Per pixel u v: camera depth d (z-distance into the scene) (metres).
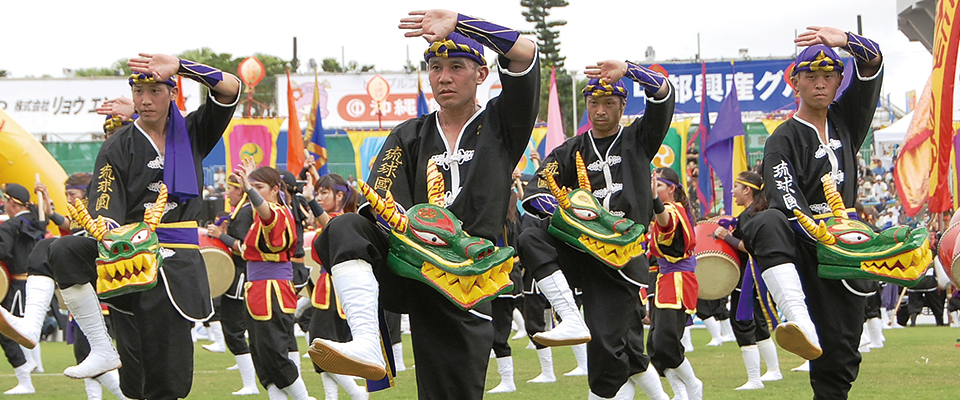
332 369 4.43
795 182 6.55
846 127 6.77
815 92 6.53
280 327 8.75
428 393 5.12
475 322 5.06
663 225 8.56
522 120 5.09
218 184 26.20
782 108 33.09
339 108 37.50
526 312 11.54
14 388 10.93
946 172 9.17
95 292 6.13
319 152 16.05
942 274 12.48
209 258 10.52
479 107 5.30
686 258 8.77
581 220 6.91
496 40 4.89
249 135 20.05
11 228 11.57
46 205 10.92
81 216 5.84
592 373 7.15
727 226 10.34
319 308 9.13
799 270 6.57
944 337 16.23
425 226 4.75
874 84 6.56
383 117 37.44
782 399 9.29
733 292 10.31
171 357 6.31
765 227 6.40
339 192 10.27
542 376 11.51
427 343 5.09
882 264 6.14
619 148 7.48
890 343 15.02
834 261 6.25
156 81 6.30
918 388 9.62
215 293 10.50
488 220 5.04
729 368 12.14
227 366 13.86
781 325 5.91
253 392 10.69
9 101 38.28
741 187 10.34
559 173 7.63
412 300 5.10
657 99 7.16
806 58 6.57
